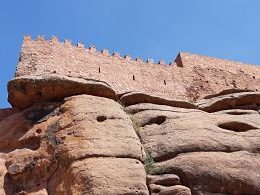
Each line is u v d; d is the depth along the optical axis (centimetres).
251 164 1814
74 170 1661
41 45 2612
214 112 2203
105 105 1942
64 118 1883
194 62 3250
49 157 1788
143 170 1697
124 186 1611
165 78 2989
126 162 1695
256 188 1755
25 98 2064
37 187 1750
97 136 1772
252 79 3406
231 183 1736
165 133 1914
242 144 1898
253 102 2295
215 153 1819
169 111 2081
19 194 1742
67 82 2020
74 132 1798
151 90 2852
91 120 1842
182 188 1669
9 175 1808
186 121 1969
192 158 1775
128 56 2927
